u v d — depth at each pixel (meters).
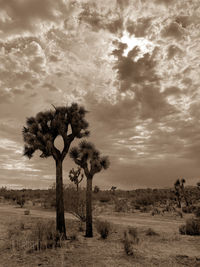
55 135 12.89
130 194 58.78
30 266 6.87
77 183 18.25
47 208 27.89
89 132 13.45
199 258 7.77
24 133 13.05
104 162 12.78
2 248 8.75
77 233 12.93
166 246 9.78
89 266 6.93
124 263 7.25
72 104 13.34
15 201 38.78
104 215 23.22
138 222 18.33
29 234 10.67
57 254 8.06
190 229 12.85
